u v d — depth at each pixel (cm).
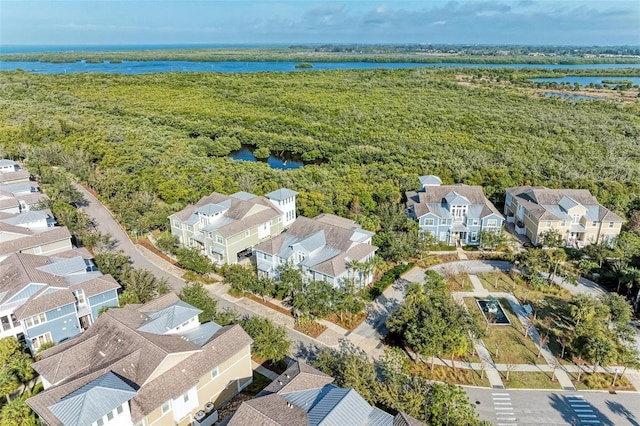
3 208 6462
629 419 3556
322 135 12762
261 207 6412
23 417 3234
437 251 6550
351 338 4575
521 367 4141
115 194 8100
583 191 7031
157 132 12219
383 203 7450
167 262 6200
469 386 3894
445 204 6906
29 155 9769
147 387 3123
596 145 11262
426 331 3966
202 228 6022
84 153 10112
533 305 5166
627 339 4259
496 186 8481
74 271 4703
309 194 7512
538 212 6675
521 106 15588
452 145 11456
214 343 3609
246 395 3784
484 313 5000
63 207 6938
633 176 9119
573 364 4191
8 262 4731
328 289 4744
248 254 6306
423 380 3653
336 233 5625
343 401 2953
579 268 5928
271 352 3959
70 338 4091
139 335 3456
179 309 3856
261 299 5291
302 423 2805
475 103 16262
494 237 6350
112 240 6812
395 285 5628
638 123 13050
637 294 5166
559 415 3584
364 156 10719
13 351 3744
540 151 10831
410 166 9831
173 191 7906
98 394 2827
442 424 3169
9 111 13162
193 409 3372
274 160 11956
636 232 6781
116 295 4706
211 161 10069
